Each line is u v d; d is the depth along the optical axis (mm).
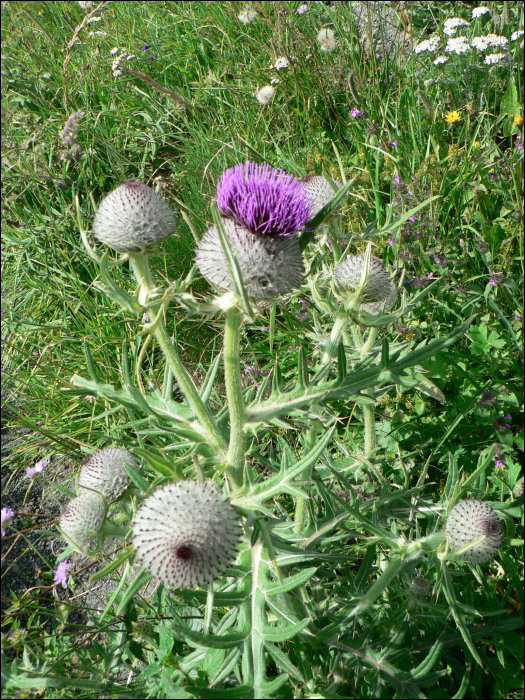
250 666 318
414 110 778
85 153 788
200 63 999
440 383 538
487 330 551
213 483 346
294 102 864
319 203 475
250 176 376
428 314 571
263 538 330
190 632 318
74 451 565
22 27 1092
